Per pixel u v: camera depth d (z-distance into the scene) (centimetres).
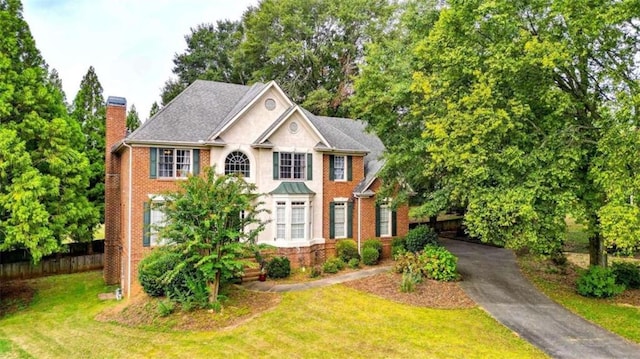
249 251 1656
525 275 2092
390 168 2189
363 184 2648
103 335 1532
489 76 1488
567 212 1430
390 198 2531
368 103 2256
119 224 2525
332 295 1778
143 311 1678
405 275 1841
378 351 1247
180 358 1266
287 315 1564
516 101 1463
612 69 1435
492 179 1575
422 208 1933
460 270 2177
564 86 1609
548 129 1550
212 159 2264
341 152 2598
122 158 2412
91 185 3169
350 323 1467
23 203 1958
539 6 1492
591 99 1564
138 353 1333
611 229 1275
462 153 1520
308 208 2422
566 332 1371
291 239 2369
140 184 2119
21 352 1443
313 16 4547
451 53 1588
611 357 1185
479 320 1476
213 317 1572
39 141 2266
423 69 1930
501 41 1532
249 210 1670
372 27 4356
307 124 2472
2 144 1922
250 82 4641
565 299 1702
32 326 1761
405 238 2555
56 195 2236
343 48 4466
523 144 1547
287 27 4434
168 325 1534
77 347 1440
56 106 2508
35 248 2017
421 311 1567
